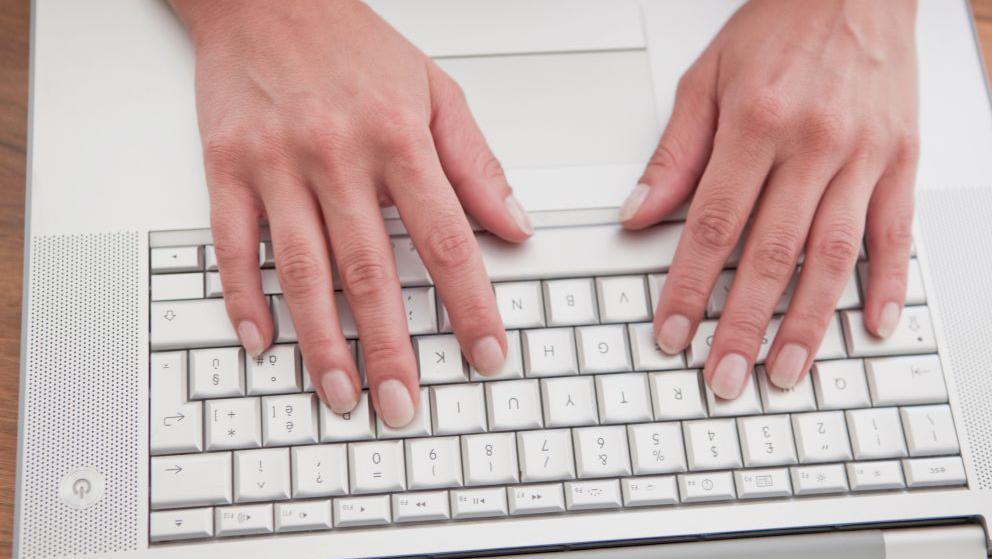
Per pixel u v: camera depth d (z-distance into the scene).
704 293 0.55
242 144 0.56
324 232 0.56
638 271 0.57
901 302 0.57
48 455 0.51
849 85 0.59
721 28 0.65
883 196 0.60
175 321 0.54
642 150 0.61
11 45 0.63
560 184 0.59
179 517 0.50
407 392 0.52
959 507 0.54
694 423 0.54
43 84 0.58
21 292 0.57
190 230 0.56
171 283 0.55
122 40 0.60
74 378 0.52
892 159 0.60
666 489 0.52
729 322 0.55
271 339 0.54
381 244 0.54
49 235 0.55
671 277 0.56
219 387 0.53
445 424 0.53
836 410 0.55
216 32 0.60
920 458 0.54
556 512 0.52
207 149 0.56
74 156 0.57
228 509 0.51
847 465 0.54
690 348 0.56
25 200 0.56
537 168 0.60
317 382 0.52
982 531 0.53
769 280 0.55
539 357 0.54
